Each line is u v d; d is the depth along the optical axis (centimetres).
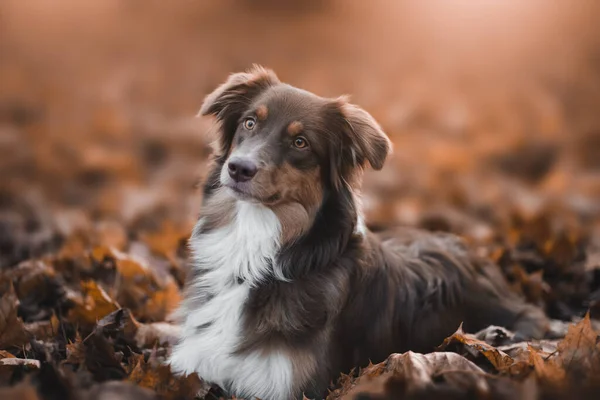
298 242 461
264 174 450
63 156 1241
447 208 976
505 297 564
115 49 2734
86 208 1000
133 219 903
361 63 2581
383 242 569
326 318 449
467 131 1584
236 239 468
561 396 358
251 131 475
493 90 2020
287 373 432
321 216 470
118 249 709
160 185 1143
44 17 2997
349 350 467
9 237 770
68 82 2089
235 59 2531
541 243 723
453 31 3144
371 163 473
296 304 447
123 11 3522
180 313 492
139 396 356
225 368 446
